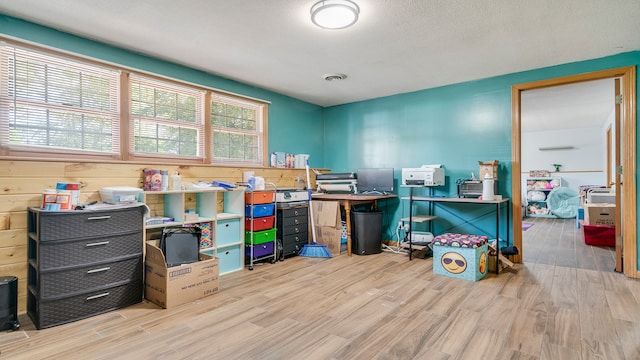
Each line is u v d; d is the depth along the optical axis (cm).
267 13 238
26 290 236
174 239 281
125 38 280
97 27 260
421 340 191
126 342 191
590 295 262
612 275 318
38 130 254
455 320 217
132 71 304
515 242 371
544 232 578
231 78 391
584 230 475
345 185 450
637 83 308
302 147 498
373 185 457
